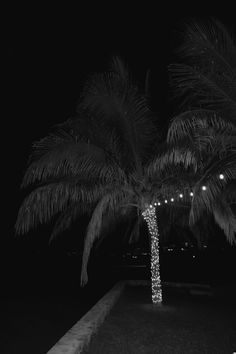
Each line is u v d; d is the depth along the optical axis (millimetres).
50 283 28344
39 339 10938
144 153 11977
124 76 10820
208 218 16719
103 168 10828
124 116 10758
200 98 8562
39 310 16125
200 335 9297
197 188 8648
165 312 12133
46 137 10266
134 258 64062
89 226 11312
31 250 50656
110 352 7965
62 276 35031
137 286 19484
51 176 11609
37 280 30812
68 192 11148
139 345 8484
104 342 8719
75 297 20297
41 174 10125
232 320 10914
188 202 14406
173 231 20578
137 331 9711
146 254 63719
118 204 13383
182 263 43375
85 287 25031
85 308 16641
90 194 11531
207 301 14344
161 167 10102
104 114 10742
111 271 37812
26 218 10992
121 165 11594
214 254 47688
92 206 13883
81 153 10281
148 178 12227
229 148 8727
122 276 31906
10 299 19500
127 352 7961
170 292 16938
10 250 48125
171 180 11664
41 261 55812
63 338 7766
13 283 28109
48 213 11164
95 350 8109
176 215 16547
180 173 11297
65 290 23578
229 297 15367
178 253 64062
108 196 11664
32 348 9922
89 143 10477
